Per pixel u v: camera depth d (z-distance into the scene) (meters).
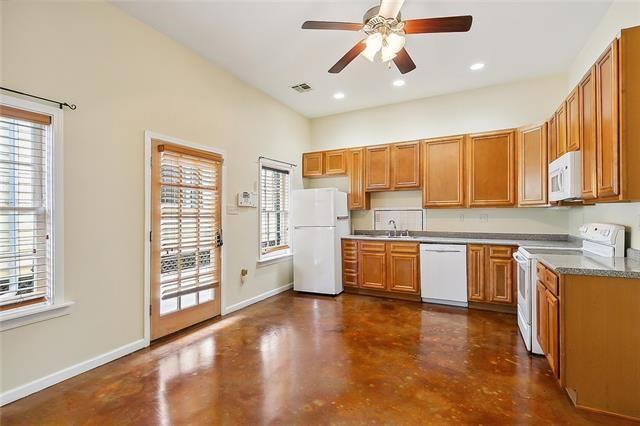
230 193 3.89
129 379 2.30
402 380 2.29
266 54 3.45
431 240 4.24
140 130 2.86
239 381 2.27
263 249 4.60
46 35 2.21
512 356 2.66
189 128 3.33
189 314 3.35
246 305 4.12
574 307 1.97
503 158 4.05
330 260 4.68
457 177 4.31
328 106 5.14
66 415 1.90
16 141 2.11
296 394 2.11
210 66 3.62
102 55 2.56
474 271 3.95
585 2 2.58
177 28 2.97
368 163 4.97
